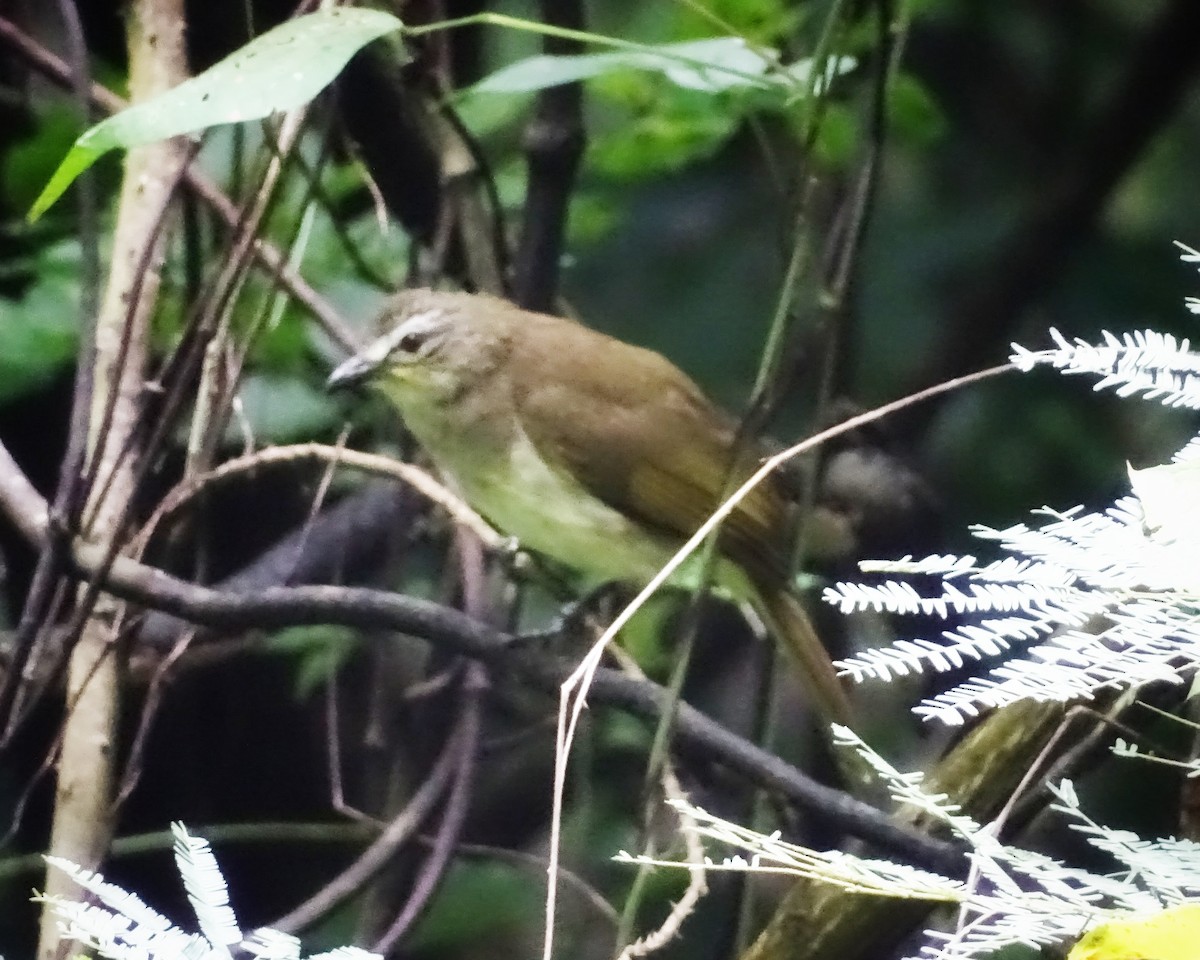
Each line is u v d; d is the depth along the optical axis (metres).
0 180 9.26
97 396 6.07
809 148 5.77
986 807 5.41
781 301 5.57
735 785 7.71
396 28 4.79
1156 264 11.59
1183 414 10.73
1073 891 2.65
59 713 7.55
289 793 9.37
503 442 8.15
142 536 6.10
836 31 5.86
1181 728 5.18
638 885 4.82
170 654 7.18
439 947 9.62
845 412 7.27
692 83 6.66
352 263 8.84
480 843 9.43
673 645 8.61
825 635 8.31
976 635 2.70
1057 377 10.93
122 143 4.27
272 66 4.48
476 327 8.07
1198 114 12.33
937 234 11.75
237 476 7.22
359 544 8.70
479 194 8.02
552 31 5.97
